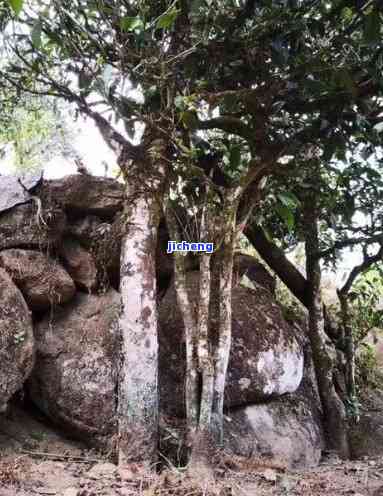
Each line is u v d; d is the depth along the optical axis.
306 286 5.48
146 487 3.06
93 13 3.20
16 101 4.30
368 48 3.21
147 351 3.46
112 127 3.60
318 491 3.31
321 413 5.02
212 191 3.86
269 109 3.62
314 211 5.25
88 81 3.15
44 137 4.91
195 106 3.44
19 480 3.05
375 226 5.09
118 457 3.40
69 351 3.98
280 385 4.48
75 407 3.80
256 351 4.37
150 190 3.72
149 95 3.39
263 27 3.09
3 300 3.59
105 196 4.44
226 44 3.26
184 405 3.97
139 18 2.84
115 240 4.27
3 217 4.07
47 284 4.06
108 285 4.42
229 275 3.72
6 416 3.88
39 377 3.94
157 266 4.62
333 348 5.66
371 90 3.46
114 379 3.85
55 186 4.24
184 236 4.02
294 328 5.39
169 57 3.27
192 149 3.55
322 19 3.08
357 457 4.87
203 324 3.54
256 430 4.21
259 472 3.56
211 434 3.38
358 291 6.28
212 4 3.07
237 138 4.82
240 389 4.21
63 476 3.24
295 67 3.22
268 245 5.52
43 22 3.08
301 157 4.15
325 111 3.57
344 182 4.75
